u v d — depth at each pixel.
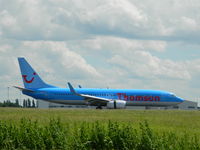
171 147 42.66
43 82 175.62
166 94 175.12
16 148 45.53
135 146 44.22
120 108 169.62
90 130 50.47
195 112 143.88
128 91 173.12
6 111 125.31
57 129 46.94
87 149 44.28
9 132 46.84
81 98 171.25
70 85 162.12
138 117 97.81
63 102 172.62
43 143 45.25
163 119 90.62
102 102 170.12
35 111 127.81
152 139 44.22
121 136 45.72
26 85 174.62
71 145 43.97
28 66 174.62
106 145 45.25
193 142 44.94
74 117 92.62
